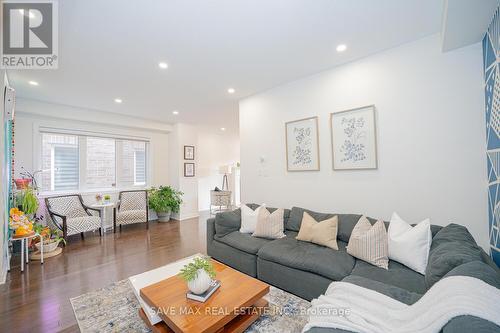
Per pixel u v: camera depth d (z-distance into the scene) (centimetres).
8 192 288
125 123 507
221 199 682
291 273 214
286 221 302
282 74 307
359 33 217
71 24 195
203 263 164
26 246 288
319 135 303
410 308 113
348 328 114
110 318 183
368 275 175
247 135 394
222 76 309
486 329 74
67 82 315
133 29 204
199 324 132
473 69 201
